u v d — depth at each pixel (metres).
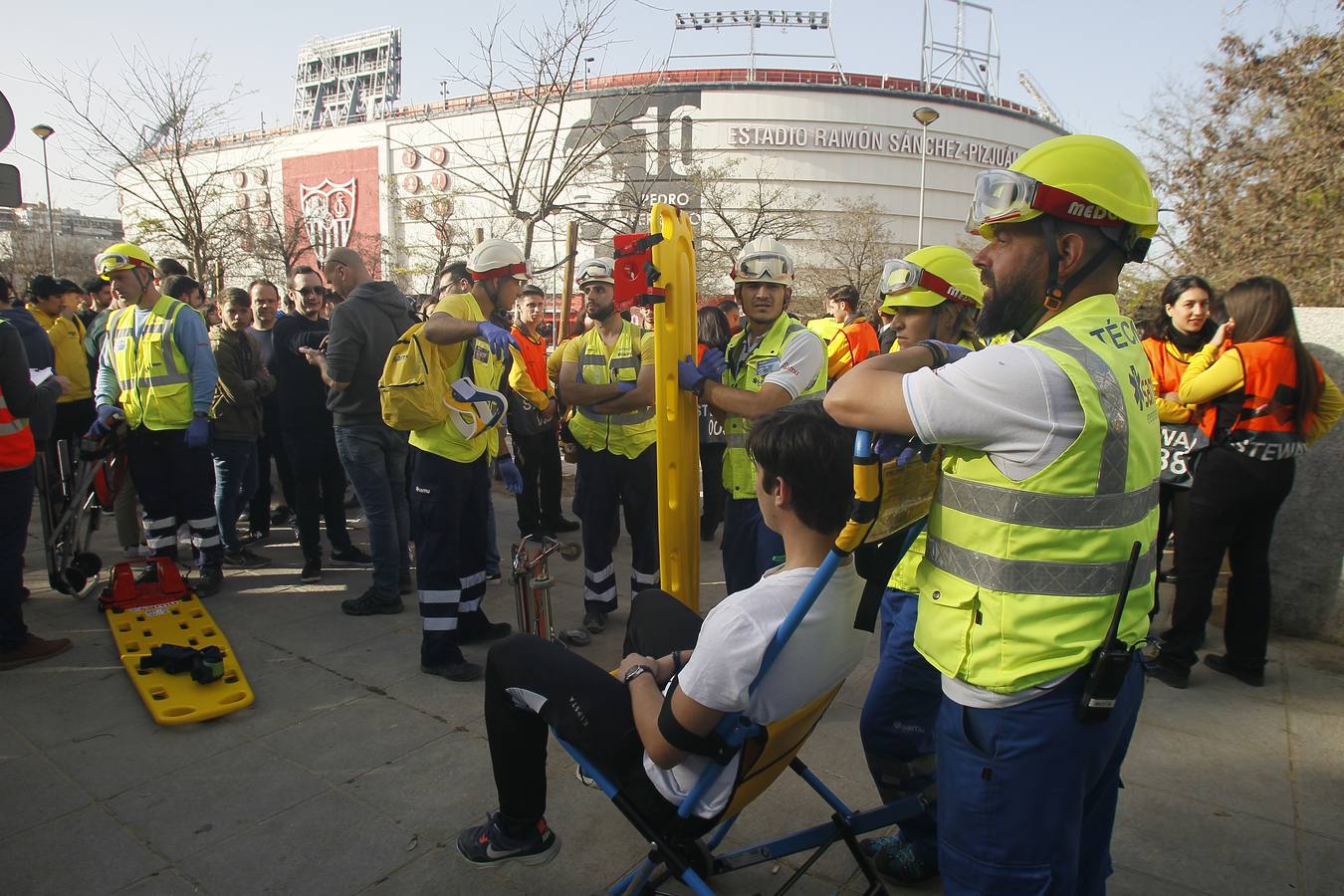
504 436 4.33
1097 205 1.52
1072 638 1.48
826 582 1.66
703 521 6.51
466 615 4.31
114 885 2.46
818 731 3.44
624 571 5.69
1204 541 3.72
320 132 63.69
